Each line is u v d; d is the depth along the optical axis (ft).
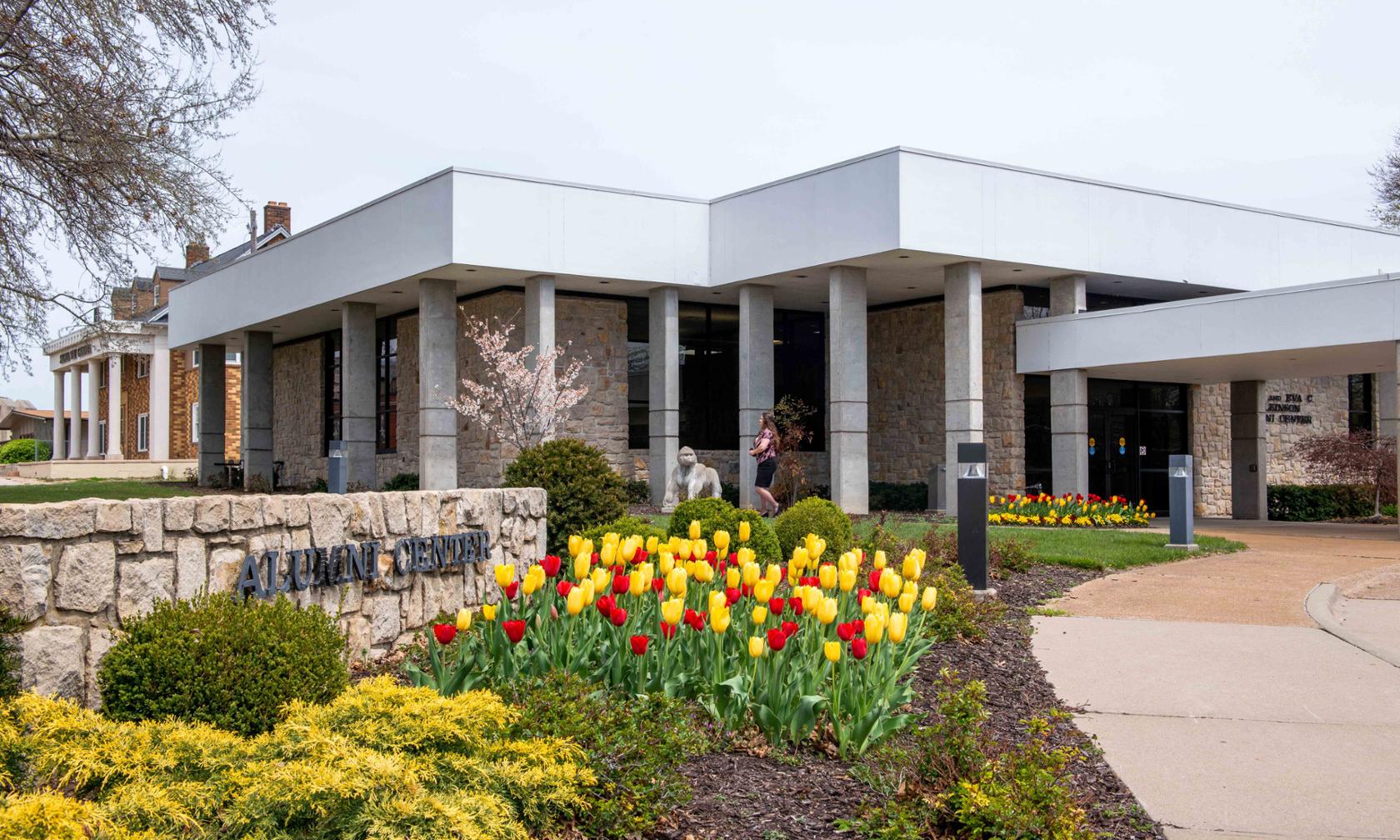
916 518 60.29
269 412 93.40
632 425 74.23
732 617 19.86
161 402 133.59
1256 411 76.13
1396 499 77.87
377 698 13.37
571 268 65.10
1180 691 21.90
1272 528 64.64
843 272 63.98
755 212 67.41
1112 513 60.44
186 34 44.93
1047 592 34.78
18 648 16.49
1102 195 66.80
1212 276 71.87
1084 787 16.03
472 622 19.40
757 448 60.59
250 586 19.85
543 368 64.64
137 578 18.11
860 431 64.28
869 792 15.10
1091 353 64.90
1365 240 80.64
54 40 43.04
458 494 25.52
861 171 61.11
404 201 66.23
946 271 63.67
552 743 13.41
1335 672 23.50
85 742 12.39
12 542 16.63
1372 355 59.21
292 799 10.87
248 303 87.86
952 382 63.36
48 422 212.64
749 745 16.81
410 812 10.97
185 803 11.23
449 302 66.90
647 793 13.76
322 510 21.68
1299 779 16.51
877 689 17.25
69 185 44.32
